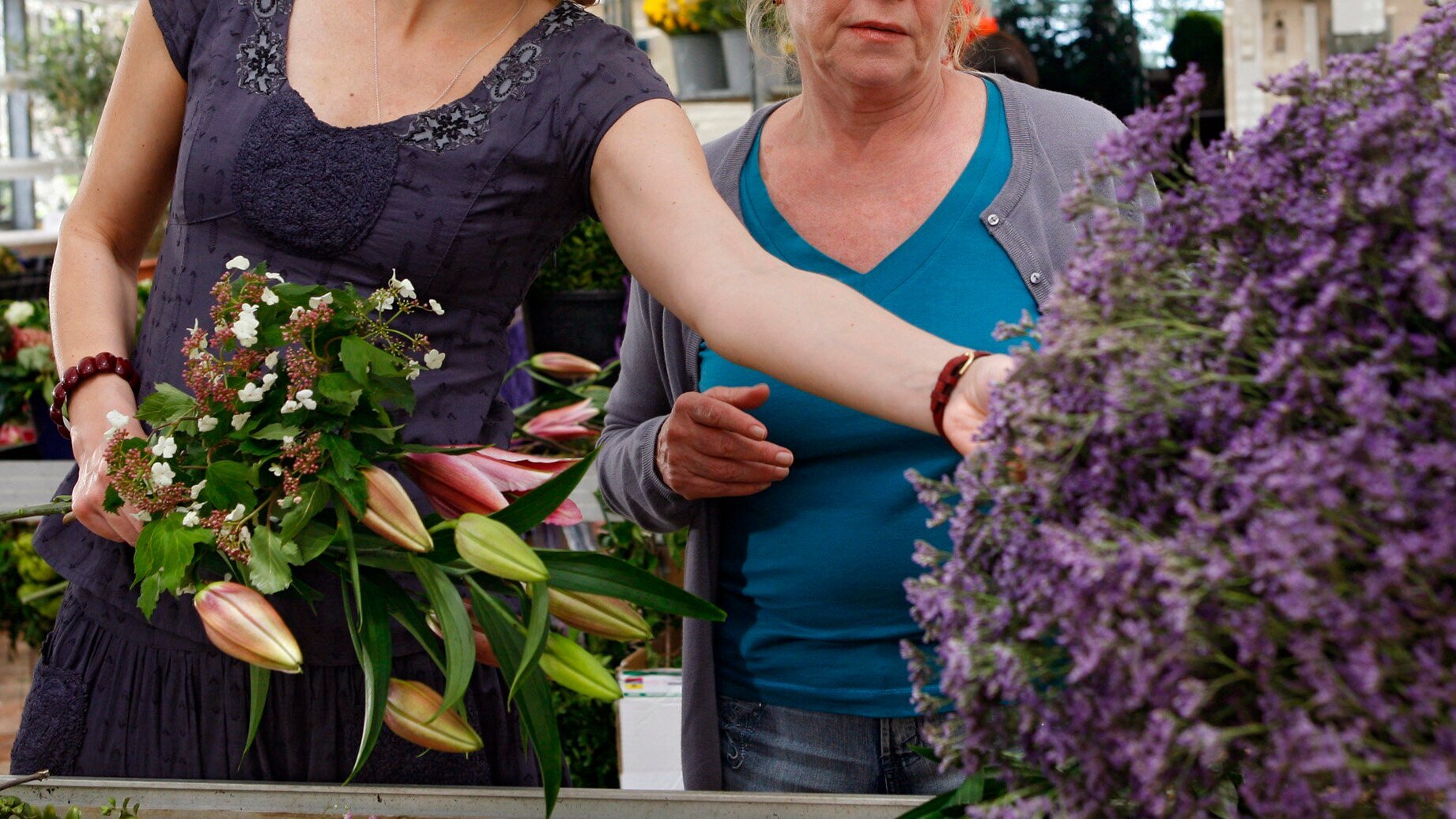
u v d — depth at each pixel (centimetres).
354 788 109
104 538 129
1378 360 63
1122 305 71
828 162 142
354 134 125
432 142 125
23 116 650
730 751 144
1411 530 59
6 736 333
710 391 130
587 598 108
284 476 106
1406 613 60
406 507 104
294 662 99
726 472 129
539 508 108
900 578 131
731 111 333
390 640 107
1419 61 71
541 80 126
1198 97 74
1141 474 70
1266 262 71
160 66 137
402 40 128
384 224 125
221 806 110
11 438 305
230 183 127
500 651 105
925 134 140
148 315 134
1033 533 72
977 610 73
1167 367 69
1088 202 75
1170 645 62
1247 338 68
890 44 128
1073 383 71
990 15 171
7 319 299
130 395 127
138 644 130
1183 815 68
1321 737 58
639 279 121
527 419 220
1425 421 61
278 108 127
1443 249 61
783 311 101
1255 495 61
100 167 138
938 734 77
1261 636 61
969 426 88
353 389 106
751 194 146
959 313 133
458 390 129
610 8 355
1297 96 74
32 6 663
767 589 138
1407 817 59
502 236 128
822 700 135
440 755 129
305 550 106
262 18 131
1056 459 71
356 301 109
